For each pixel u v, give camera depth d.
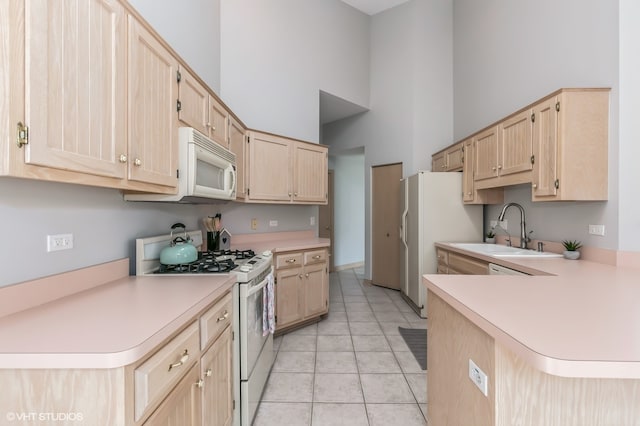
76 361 0.74
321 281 3.30
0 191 0.98
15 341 0.80
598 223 2.04
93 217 1.40
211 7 2.83
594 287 1.35
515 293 1.25
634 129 1.88
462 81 4.13
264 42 3.45
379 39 4.84
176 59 1.59
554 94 2.03
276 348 2.67
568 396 0.90
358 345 2.73
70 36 0.91
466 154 3.35
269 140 3.05
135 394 0.80
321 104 4.71
